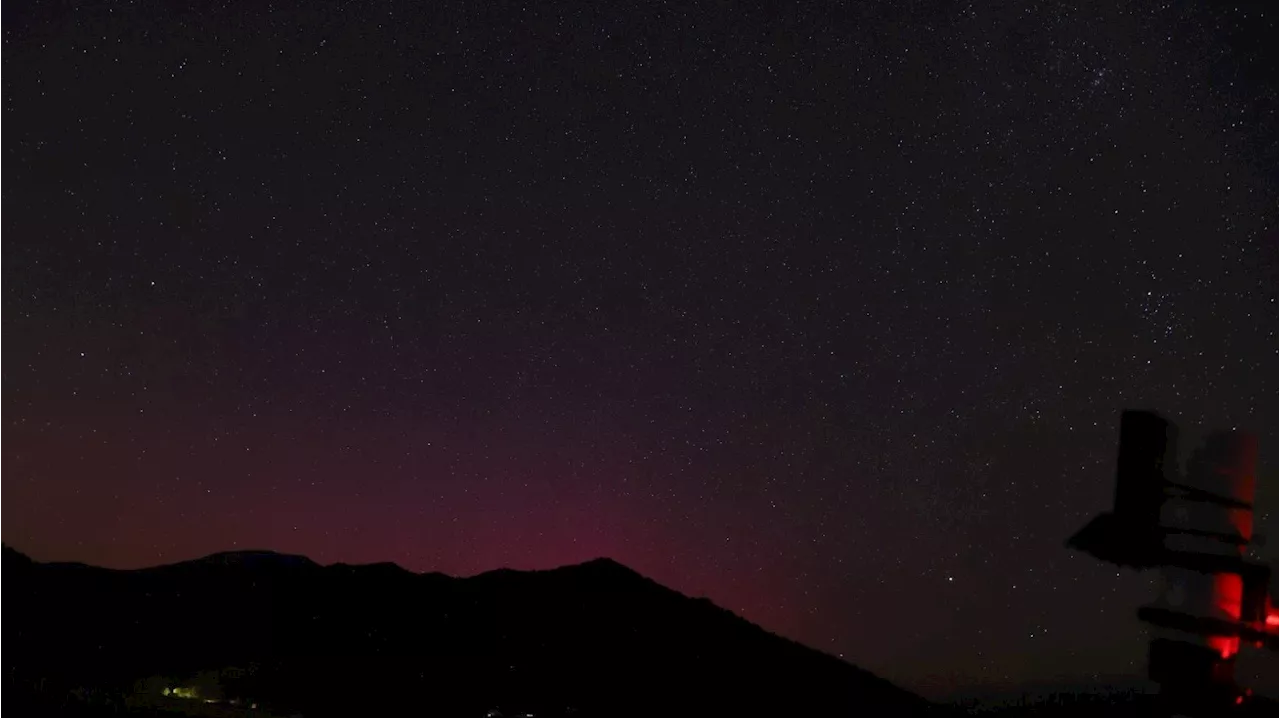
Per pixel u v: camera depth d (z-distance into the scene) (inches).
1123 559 80.7
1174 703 82.4
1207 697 81.1
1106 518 82.3
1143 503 81.6
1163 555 81.0
